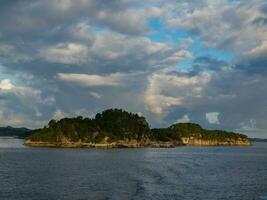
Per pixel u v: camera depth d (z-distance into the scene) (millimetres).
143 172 94375
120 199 54000
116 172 93875
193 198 56812
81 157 166500
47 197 55562
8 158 154250
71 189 63188
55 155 182125
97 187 65625
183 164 127750
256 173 101688
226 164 136625
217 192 63594
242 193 63625
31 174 87938
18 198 54781
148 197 56062
